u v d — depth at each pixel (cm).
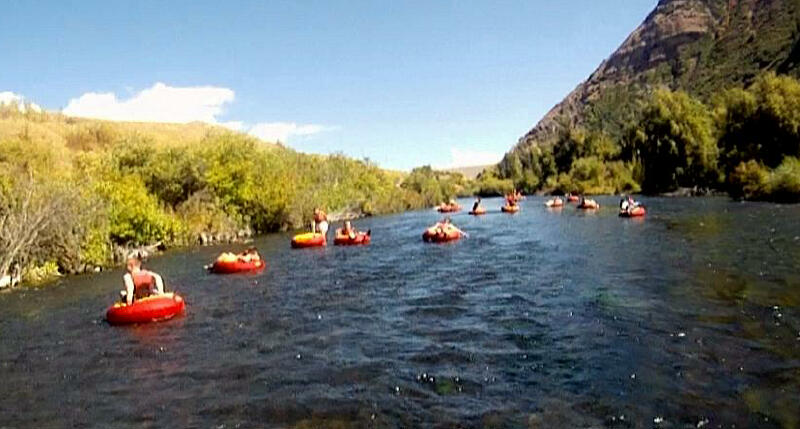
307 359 1255
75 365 1309
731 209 4347
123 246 3403
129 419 981
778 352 1105
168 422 959
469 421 890
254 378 1152
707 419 850
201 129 10300
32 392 1144
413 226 4816
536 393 988
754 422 831
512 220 4888
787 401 892
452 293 1884
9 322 1789
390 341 1361
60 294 2256
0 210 2680
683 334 1255
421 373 1122
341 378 1120
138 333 1567
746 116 6269
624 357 1138
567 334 1325
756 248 2352
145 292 1830
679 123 7519
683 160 7425
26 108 7038
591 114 16938
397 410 949
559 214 5284
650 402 921
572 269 2192
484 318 1526
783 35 12056
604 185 8912
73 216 2836
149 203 3681
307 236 3519
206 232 4241
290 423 923
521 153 12275
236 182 4644
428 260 2706
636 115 12225
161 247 3756
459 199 10506
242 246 3822
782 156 5750
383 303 1794
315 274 2439
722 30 17038
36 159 3944
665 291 1681
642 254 2423
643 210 4400
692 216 4016
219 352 1348
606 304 1575
